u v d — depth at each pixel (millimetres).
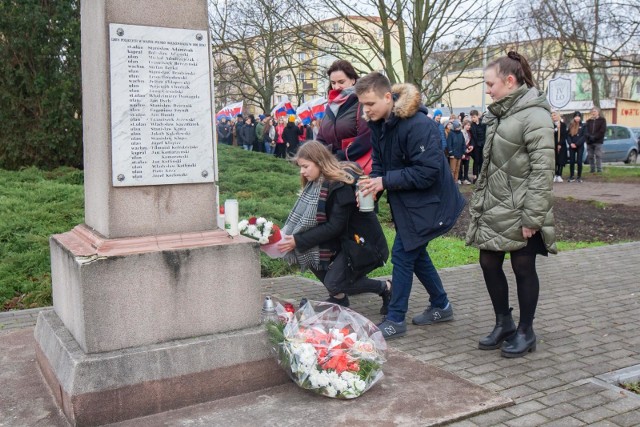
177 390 3162
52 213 7879
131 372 3043
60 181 10227
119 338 3098
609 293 5867
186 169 3344
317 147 4633
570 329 4770
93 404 2953
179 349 3168
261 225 4578
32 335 4418
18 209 7832
